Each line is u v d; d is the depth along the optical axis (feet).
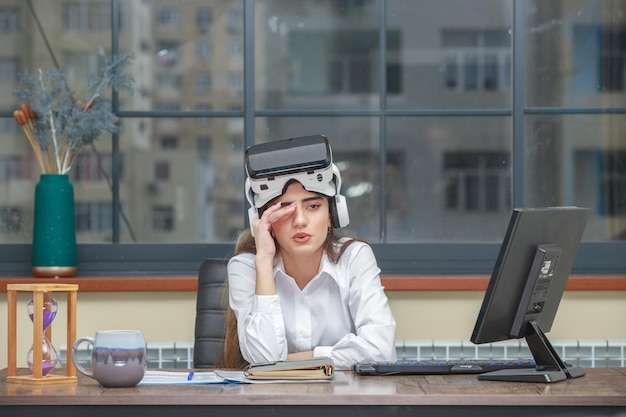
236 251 8.75
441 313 11.75
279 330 7.95
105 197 12.69
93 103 11.89
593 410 6.07
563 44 12.89
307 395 6.01
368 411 6.01
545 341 7.15
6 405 6.11
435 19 12.97
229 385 6.62
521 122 12.73
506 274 7.03
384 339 8.12
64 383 6.82
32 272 12.01
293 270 8.57
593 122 12.87
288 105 12.89
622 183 12.84
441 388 6.39
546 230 7.27
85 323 11.60
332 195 7.77
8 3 12.69
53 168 11.83
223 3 12.87
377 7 12.94
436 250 12.48
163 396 6.05
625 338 11.78
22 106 11.67
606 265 12.45
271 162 7.62
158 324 11.66
